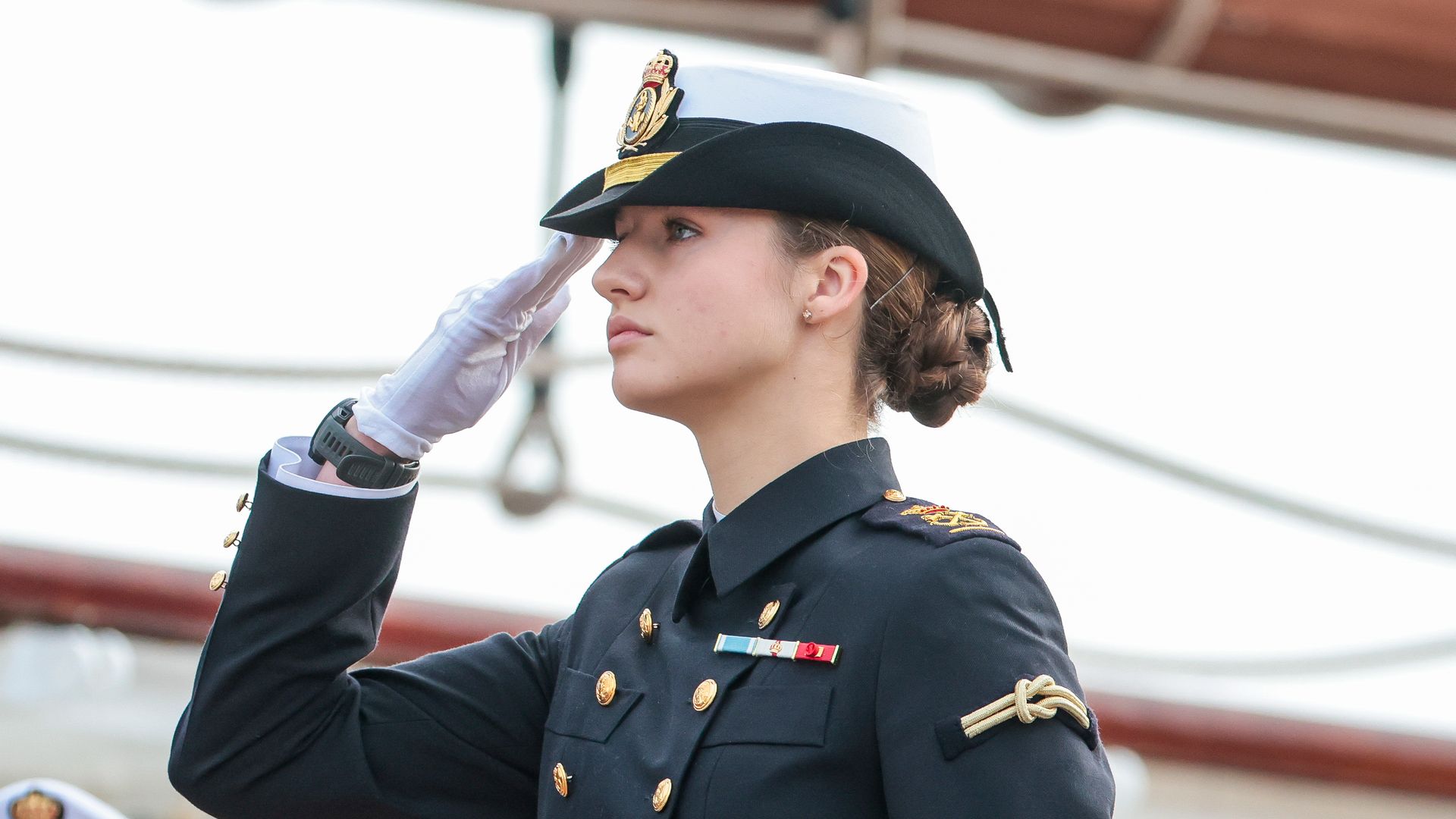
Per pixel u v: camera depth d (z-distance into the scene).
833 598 6.09
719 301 6.41
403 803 7.27
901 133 6.84
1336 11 15.60
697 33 15.48
